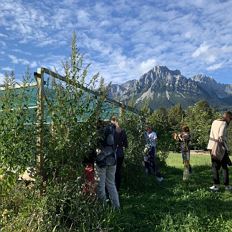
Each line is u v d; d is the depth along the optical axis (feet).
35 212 11.78
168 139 35.45
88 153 14.39
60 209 12.18
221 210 16.28
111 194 15.80
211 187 20.86
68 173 13.43
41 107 13.76
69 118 13.57
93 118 14.17
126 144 19.03
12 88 13.48
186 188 21.39
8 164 12.75
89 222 12.43
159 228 13.47
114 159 15.56
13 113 13.03
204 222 14.07
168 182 24.17
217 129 20.99
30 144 13.17
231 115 21.27
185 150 26.03
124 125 22.79
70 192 13.15
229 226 13.64
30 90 13.83
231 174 28.09
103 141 15.38
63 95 13.78
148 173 24.86
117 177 18.74
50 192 12.43
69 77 13.99
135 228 13.57
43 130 13.55
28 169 13.21
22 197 12.44
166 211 15.79
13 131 12.84
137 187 20.76
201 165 34.63
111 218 13.12
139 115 26.02
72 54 14.07
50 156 13.41
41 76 13.94
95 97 14.55
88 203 13.20
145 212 15.48
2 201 12.32
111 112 20.58
